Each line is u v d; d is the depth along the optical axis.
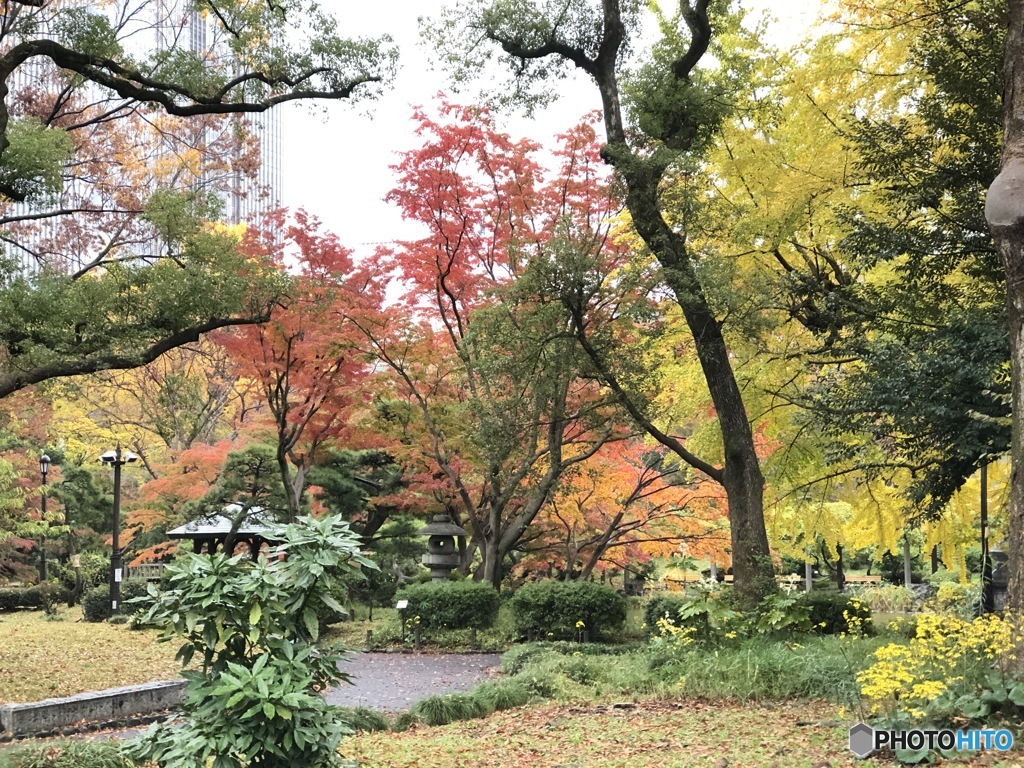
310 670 4.83
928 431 11.82
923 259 12.80
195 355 27.00
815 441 16.50
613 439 19.12
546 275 14.70
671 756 7.04
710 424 17.23
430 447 20.89
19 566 31.70
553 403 18.61
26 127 14.16
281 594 4.76
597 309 16.69
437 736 8.99
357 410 19.64
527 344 15.55
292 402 20.64
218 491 21.34
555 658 13.06
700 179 15.45
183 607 4.64
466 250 19.86
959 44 11.84
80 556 30.62
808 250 16.48
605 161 14.88
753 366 16.36
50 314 12.63
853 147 12.89
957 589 18.27
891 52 13.50
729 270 13.52
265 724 4.45
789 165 14.39
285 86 13.29
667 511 21.72
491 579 20.45
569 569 23.00
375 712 10.00
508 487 20.19
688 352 17.53
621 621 17.94
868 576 42.03
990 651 6.88
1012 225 7.56
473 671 15.02
